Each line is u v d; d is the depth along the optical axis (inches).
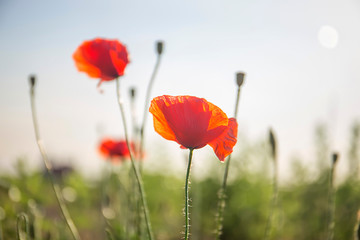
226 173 21.8
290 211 45.8
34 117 23.7
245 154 49.9
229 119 18.7
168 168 54.4
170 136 19.1
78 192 47.6
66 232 32.2
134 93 26.7
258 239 46.9
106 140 36.7
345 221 41.6
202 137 18.3
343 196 44.2
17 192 32.3
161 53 23.9
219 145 18.8
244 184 49.4
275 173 25.1
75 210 46.0
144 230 26.1
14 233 30.0
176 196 51.5
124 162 38.3
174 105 18.3
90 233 45.1
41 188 41.4
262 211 47.9
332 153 24.4
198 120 18.2
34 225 27.7
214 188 49.7
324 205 45.3
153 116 18.8
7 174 36.5
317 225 45.6
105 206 35.9
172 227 47.6
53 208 45.7
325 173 45.9
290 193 48.2
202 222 49.3
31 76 23.5
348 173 44.6
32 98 23.5
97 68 23.1
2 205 31.3
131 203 29.0
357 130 43.6
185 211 19.0
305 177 47.8
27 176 37.2
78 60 23.5
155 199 49.8
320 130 44.9
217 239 21.8
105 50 22.5
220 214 21.8
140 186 20.6
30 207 28.1
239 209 48.6
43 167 45.7
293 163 48.6
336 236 41.4
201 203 49.3
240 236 48.3
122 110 21.4
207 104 18.2
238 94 20.6
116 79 23.1
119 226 32.2
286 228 45.9
